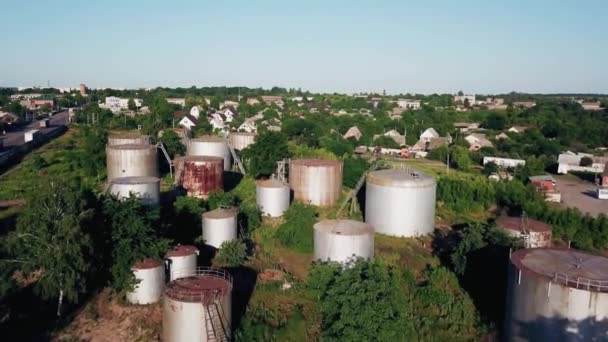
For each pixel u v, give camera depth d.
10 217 43.28
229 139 69.25
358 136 112.44
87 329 26.28
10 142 88.62
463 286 32.06
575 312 22.03
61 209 27.45
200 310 22.88
